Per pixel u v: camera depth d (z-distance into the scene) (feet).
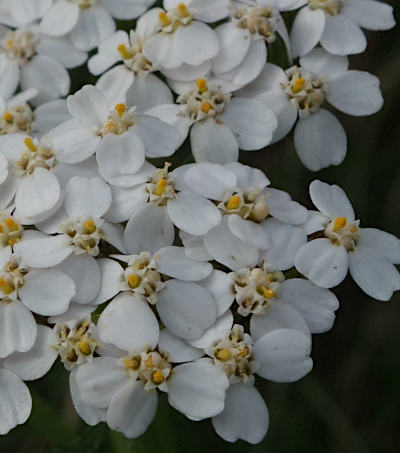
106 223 0.31
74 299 0.31
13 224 0.31
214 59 0.33
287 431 0.35
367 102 0.33
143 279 0.31
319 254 0.31
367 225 0.36
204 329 0.30
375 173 0.36
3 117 0.34
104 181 0.32
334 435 0.35
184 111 0.33
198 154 0.33
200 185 0.31
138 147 0.32
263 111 0.33
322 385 0.36
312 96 0.33
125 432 0.30
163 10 0.34
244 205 0.31
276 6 0.34
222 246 0.31
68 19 0.34
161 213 0.31
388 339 0.36
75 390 0.30
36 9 0.35
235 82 0.33
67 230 0.31
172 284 0.31
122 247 0.31
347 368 0.36
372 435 0.36
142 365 0.30
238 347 0.30
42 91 0.34
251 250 0.31
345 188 0.36
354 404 0.36
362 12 0.34
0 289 0.31
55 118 0.34
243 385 0.30
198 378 0.30
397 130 0.37
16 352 0.30
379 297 0.31
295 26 0.34
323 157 0.33
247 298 0.31
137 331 0.30
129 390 0.30
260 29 0.33
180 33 0.33
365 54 0.37
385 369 0.36
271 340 0.30
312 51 0.33
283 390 0.35
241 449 0.35
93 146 0.32
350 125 0.37
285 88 0.33
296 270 0.31
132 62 0.34
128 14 0.34
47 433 0.33
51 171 0.32
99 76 0.35
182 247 0.31
